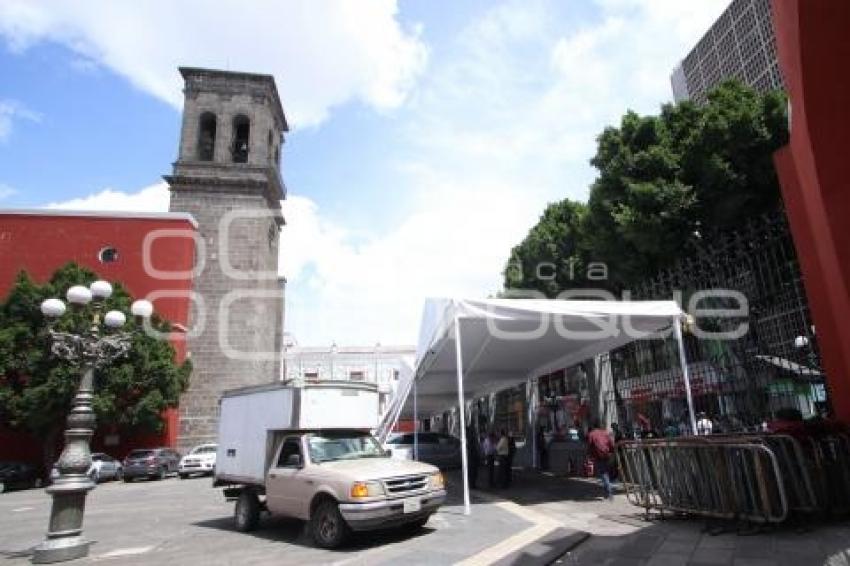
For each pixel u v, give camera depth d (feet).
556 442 65.36
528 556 23.76
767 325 36.76
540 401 94.94
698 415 46.24
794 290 34.24
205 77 137.80
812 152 20.70
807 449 26.11
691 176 52.95
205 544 32.04
